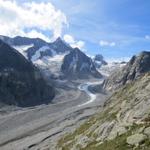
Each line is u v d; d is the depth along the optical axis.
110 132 43.56
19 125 141.50
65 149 50.97
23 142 97.19
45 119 153.88
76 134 56.22
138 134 36.09
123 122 43.84
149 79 57.62
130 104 50.09
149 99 46.34
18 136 113.62
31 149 82.88
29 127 132.25
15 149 89.56
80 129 57.88
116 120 46.25
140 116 42.16
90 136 47.94
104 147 39.12
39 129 125.19
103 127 46.72
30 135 112.69
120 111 49.72
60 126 118.56
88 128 54.19
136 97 51.25
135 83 63.06
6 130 130.12
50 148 62.16
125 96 59.06
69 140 55.06
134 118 42.50
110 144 38.66
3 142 105.62
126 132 39.41
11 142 103.75
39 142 90.06
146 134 35.50
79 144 47.62
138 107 45.56
